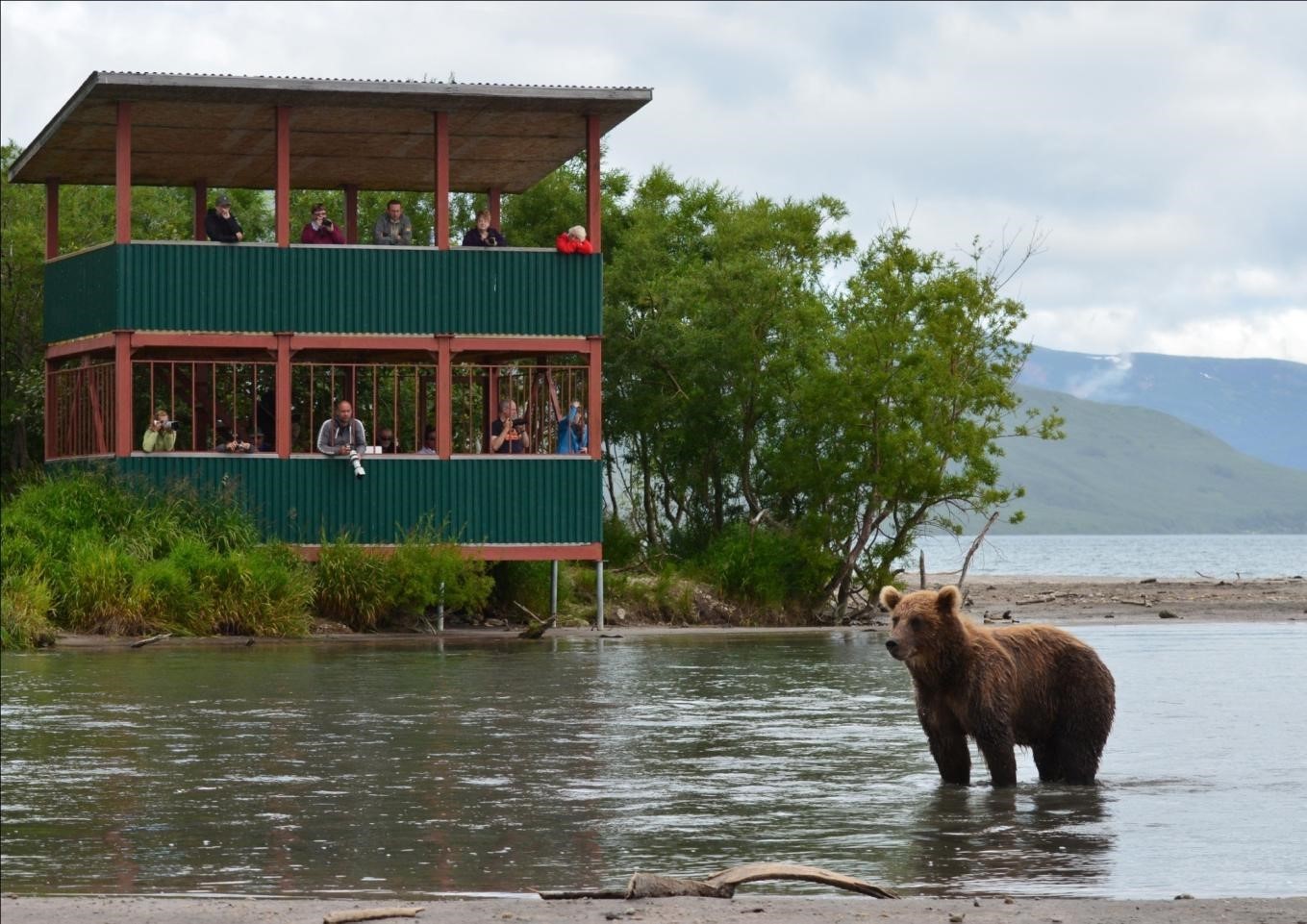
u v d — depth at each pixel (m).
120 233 40.16
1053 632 18.84
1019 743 18.69
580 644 38.62
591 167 42.09
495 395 45.50
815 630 47.00
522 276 41.84
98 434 42.09
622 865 13.88
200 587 38.12
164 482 40.34
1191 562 189.88
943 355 52.91
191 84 39.00
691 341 54.28
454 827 15.58
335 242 42.09
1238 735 22.81
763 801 17.11
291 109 40.94
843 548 54.16
